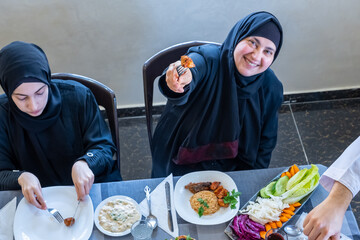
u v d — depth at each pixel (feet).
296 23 8.48
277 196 4.86
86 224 4.73
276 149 9.08
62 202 4.99
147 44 8.47
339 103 9.89
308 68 9.34
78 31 8.13
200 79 5.56
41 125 5.47
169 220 4.78
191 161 6.30
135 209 4.87
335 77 9.57
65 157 5.91
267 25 5.30
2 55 5.06
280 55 9.06
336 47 8.95
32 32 8.07
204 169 6.38
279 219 4.68
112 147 5.85
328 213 4.18
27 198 4.89
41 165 5.95
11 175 5.17
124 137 9.37
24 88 4.98
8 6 7.65
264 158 6.51
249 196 5.04
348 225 4.69
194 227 4.73
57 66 8.68
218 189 5.05
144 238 4.41
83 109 5.76
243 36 5.40
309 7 8.25
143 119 9.69
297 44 8.86
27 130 5.51
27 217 4.80
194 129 5.88
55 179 6.08
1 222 4.72
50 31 8.08
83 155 5.60
